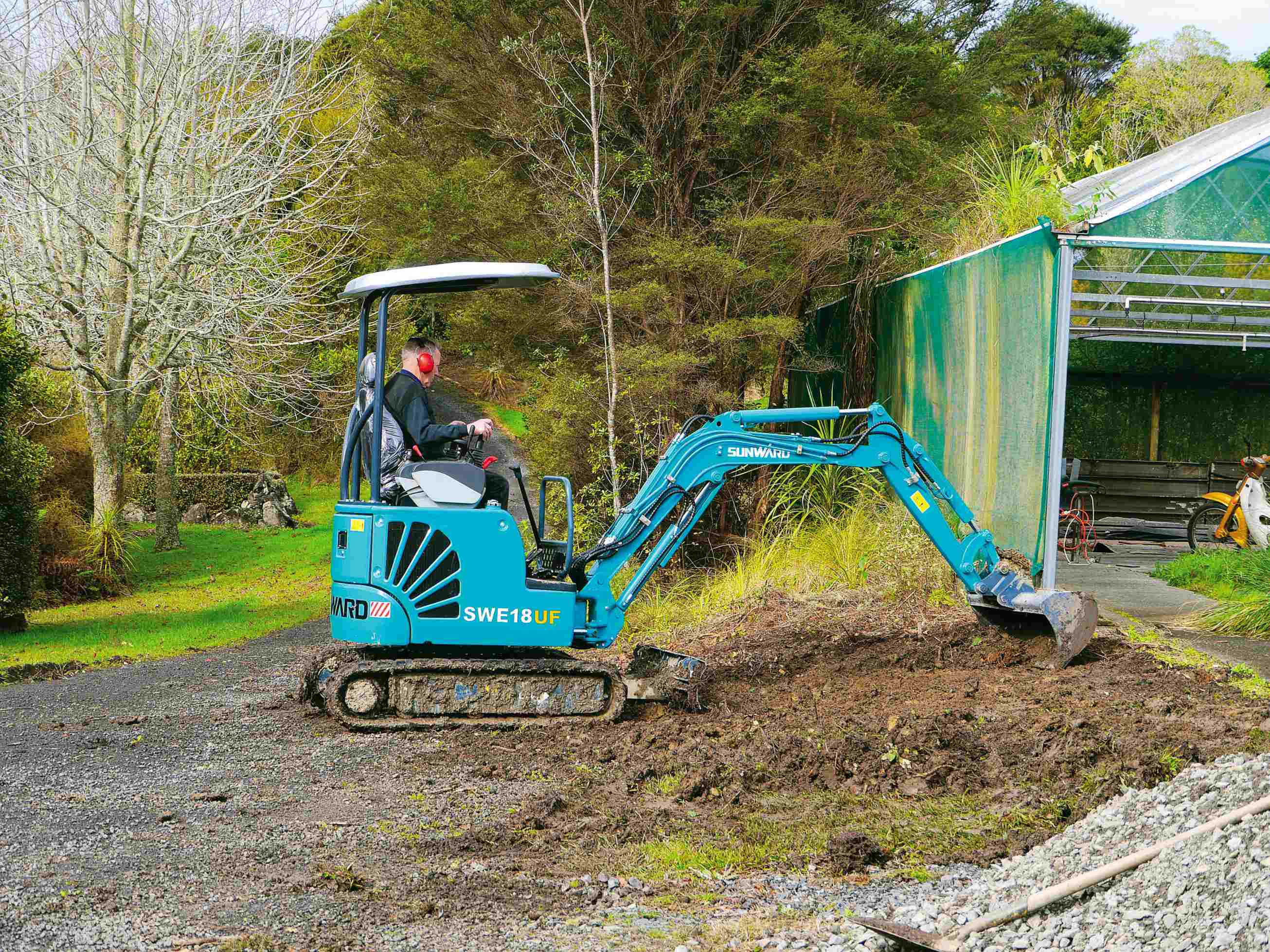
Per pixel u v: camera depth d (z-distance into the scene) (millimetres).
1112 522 16203
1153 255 11461
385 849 4801
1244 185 10055
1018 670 7941
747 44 13383
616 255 13398
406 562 6855
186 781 5855
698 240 13188
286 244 19562
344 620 6957
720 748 6352
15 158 15914
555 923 4012
